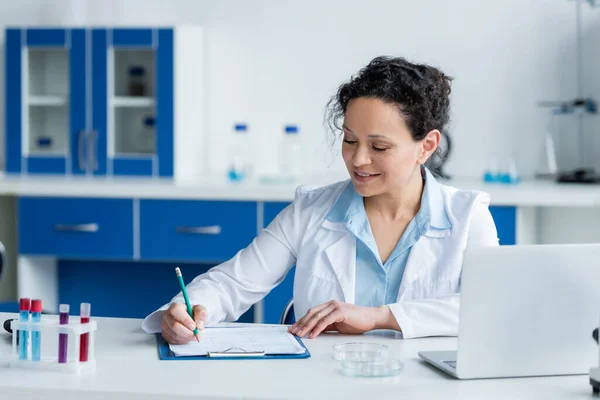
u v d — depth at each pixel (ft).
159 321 6.18
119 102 13.25
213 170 14.10
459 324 5.08
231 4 13.82
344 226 6.84
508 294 5.08
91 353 5.30
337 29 13.61
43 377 5.09
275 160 13.92
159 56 13.00
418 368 5.38
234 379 5.07
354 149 6.36
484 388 4.95
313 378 5.11
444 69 13.38
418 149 6.50
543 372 5.20
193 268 13.76
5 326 6.23
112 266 13.92
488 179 12.75
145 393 4.80
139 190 12.25
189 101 13.47
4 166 14.37
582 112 12.39
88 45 13.17
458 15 13.30
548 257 5.10
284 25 13.73
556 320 5.16
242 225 12.10
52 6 14.17
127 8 14.05
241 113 13.93
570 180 12.32
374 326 6.26
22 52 13.37
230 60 13.89
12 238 13.52
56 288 13.98
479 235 6.81
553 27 13.10
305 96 13.75
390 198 6.77
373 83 6.21
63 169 13.46
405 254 6.77
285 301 11.97
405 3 13.42
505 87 13.26
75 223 12.50
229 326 6.48
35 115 13.55
